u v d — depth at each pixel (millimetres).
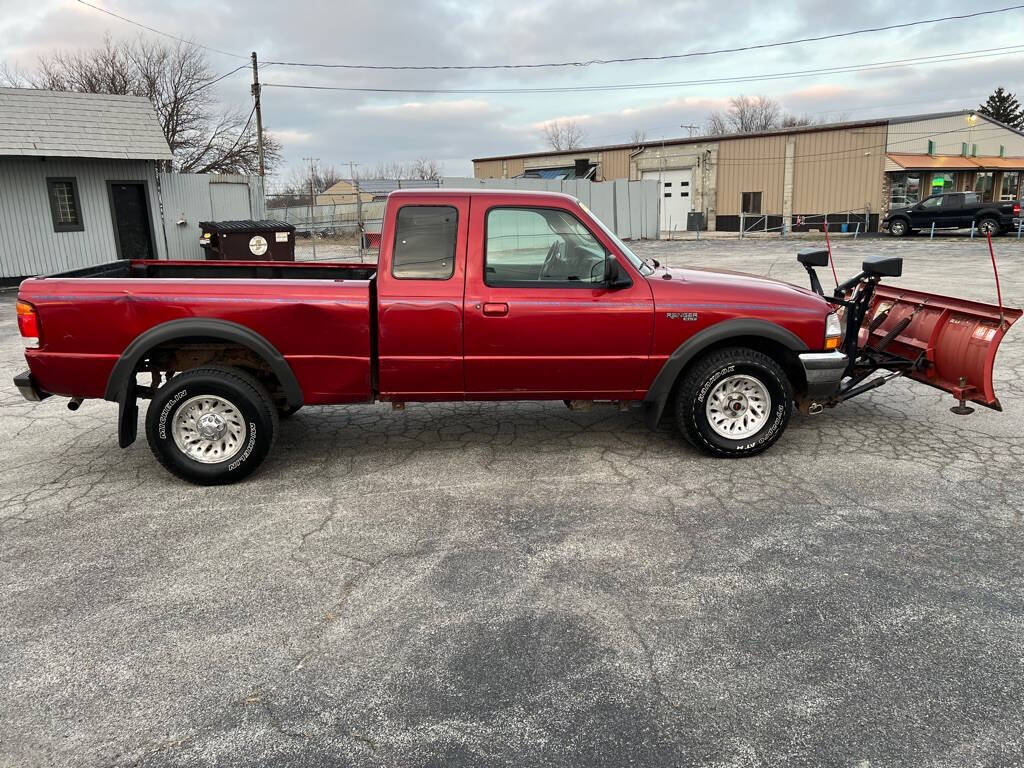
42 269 17547
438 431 5875
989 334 5020
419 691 2760
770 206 40156
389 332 4727
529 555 3805
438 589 3484
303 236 33656
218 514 4371
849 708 2625
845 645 2990
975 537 3910
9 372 8297
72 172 17750
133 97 18906
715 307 4848
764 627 3127
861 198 36688
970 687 2725
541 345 4812
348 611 3307
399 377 4844
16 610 3350
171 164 43219
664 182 44188
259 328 4672
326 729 2570
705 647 2994
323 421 6207
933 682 2756
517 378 4910
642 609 3283
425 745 2484
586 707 2656
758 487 4629
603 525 4137
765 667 2863
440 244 4770
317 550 3898
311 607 3346
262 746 2494
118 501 4590
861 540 3895
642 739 2492
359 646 3045
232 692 2773
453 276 4754
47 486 4859
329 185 81125
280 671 2891
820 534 3973
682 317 4824
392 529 4133
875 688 2729
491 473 4949
